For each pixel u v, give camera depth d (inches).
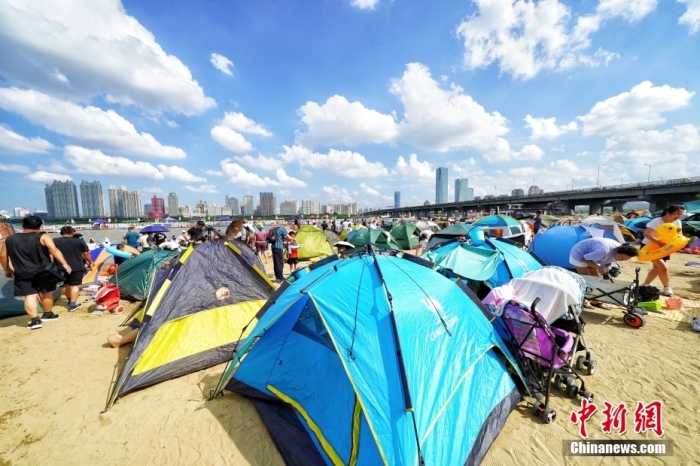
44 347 193.8
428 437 91.3
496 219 597.6
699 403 131.2
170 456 108.3
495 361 130.1
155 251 313.0
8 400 139.8
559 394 139.6
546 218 887.1
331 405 111.8
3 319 249.8
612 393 139.6
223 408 134.1
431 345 108.0
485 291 218.5
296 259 439.8
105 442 114.9
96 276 370.3
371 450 96.0
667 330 204.5
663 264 260.5
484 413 113.0
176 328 165.8
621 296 220.1
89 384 153.0
